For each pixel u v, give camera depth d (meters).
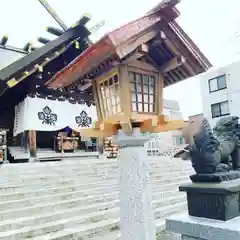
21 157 10.95
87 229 5.23
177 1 2.37
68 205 6.31
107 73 2.70
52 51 10.48
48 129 11.10
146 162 2.81
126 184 2.74
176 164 11.70
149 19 2.42
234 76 18.12
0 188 6.40
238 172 2.51
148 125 2.56
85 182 8.08
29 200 6.10
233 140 2.56
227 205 2.21
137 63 2.64
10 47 12.72
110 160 10.77
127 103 2.51
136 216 2.66
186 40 2.68
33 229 4.91
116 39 2.17
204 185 2.32
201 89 20.14
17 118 11.55
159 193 7.59
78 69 2.59
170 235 5.03
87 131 2.89
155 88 2.82
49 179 7.80
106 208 6.54
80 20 10.62
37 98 11.06
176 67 2.94
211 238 2.12
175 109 23.28
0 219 5.23
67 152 12.68
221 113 18.78
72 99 12.08
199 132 2.43
